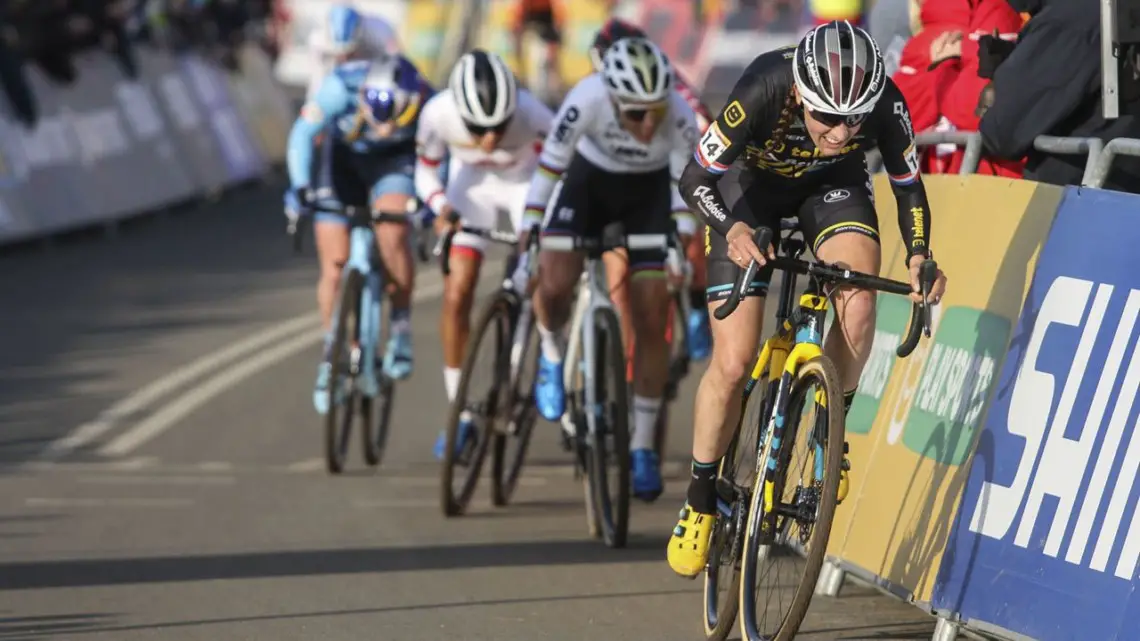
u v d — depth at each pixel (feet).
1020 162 57.00
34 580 55.52
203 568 57.36
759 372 46.14
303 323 116.88
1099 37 51.03
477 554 59.88
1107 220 43.47
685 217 66.90
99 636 47.98
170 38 184.14
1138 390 40.47
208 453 81.56
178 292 128.47
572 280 64.34
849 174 46.21
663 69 61.62
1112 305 42.19
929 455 47.70
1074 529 41.04
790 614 40.88
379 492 73.26
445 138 74.69
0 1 142.41
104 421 88.22
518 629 48.78
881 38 71.20
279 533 63.62
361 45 94.73
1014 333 45.29
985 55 56.13
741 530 45.27
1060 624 40.52
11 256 142.82
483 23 312.71
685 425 90.99
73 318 116.78
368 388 78.64
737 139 43.50
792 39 306.35
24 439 83.92
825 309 43.73
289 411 91.86
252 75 212.23
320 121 80.43
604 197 65.98
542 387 65.00
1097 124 52.70
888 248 55.57
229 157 193.47
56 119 150.00
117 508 68.49
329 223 82.74
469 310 77.30
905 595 46.44
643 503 71.20
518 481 76.64
